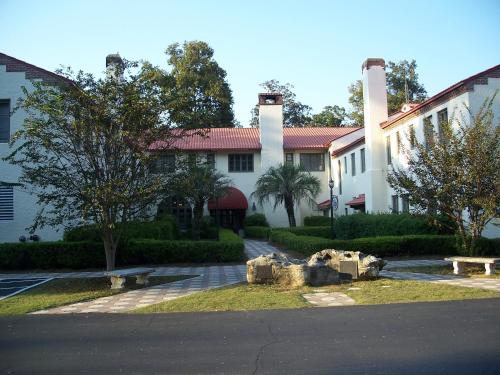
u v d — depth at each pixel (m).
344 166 35.72
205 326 8.22
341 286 12.27
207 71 55.97
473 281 12.82
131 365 6.00
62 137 13.57
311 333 7.45
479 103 19.73
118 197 13.07
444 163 14.90
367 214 25.05
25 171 14.41
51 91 13.59
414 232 20.31
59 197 13.88
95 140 13.64
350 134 38.00
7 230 21.36
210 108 55.38
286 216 37.97
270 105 38.81
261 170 38.03
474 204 14.87
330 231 29.75
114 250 14.76
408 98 55.06
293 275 12.80
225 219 38.69
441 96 21.41
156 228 21.09
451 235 19.69
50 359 6.34
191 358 6.24
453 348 6.36
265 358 6.14
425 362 5.78
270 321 8.48
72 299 11.34
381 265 13.63
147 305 10.48
